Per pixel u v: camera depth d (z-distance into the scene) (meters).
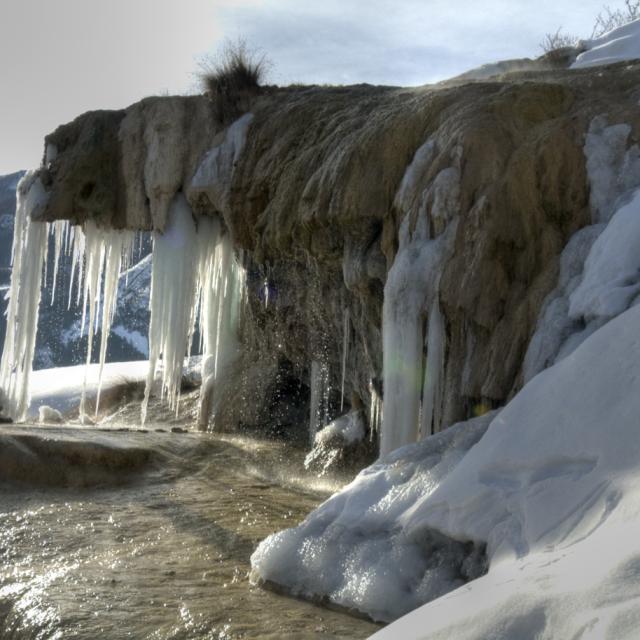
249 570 4.62
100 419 14.18
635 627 1.87
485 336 5.72
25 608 3.98
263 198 9.97
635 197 5.53
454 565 3.48
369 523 4.09
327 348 9.62
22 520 6.22
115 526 5.98
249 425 11.02
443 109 7.06
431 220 6.26
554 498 3.05
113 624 3.64
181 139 11.52
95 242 12.04
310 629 3.47
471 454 3.82
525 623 2.18
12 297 12.34
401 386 6.15
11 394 12.06
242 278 11.98
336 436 8.84
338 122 9.13
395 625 2.64
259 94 11.70
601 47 10.80
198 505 6.83
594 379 3.51
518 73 8.95
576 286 5.31
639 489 2.64
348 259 7.46
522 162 6.00
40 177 12.24
